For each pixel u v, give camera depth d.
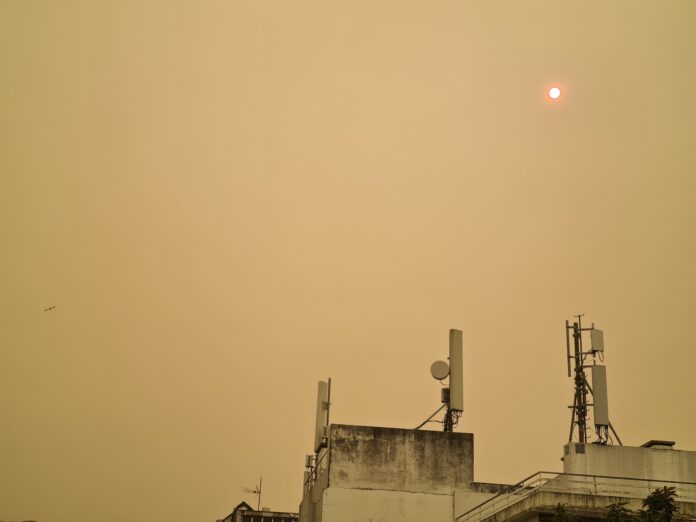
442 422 46.75
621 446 38.72
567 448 38.94
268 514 68.00
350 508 42.53
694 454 38.97
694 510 31.23
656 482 37.72
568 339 48.78
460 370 47.56
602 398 43.72
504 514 34.31
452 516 42.75
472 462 43.97
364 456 43.44
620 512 29.53
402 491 43.03
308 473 53.03
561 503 31.47
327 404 51.56
